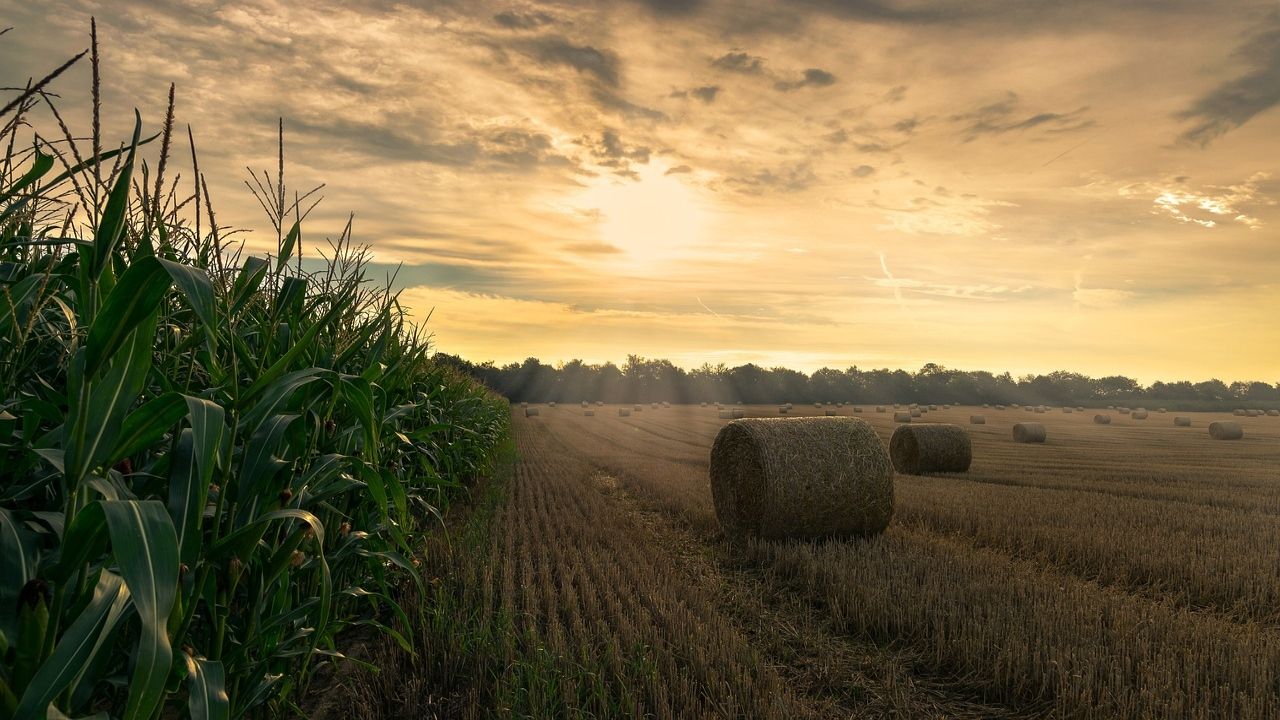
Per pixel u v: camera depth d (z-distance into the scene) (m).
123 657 2.39
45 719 1.47
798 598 6.37
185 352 2.56
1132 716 3.95
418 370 6.50
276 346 2.85
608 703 3.91
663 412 54.47
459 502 10.77
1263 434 32.53
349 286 3.48
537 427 34.72
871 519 8.70
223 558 2.35
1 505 2.07
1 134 1.92
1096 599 5.89
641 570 6.79
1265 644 5.08
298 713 3.39
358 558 4.34
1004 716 4.17
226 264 2.86
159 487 2.16
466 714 3.74
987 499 11.41
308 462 2.98
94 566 1.93
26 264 2.33
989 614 5.36
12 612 1.63
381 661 4.42
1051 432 33.62
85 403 1.59
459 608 5.32
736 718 3.86
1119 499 11.49
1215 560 7.30
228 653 2.77
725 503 9.27
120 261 2.17
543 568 6.47
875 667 4.81
